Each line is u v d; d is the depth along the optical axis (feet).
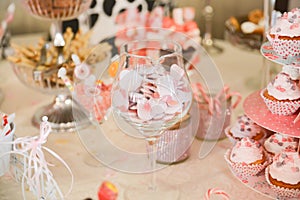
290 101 3.24
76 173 3.61
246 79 5.07
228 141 4.00
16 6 6.87
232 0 7.66
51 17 4.27
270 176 3.18
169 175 3.59
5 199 3.29
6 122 3.33
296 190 3.09
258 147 3.34
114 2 5.41
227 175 3.60
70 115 4.28
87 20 5.42
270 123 3.29
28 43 6.11
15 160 3.40
